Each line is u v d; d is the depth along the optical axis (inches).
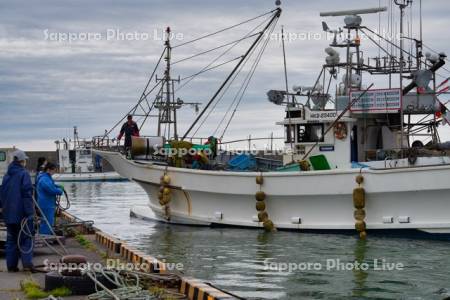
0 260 425.1
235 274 476.1
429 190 630.5
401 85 701.3
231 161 777.6
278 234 695.7
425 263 520.1
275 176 703.7
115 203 1326.3
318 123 755.4
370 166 697.0
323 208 689.0
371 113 729.0
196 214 774.5
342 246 612.1
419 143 747.4
